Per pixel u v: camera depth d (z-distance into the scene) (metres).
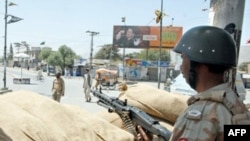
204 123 1.12
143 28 49.84
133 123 2.18
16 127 2.52
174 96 4.02
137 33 50.03
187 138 1.13
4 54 20.75
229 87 1.23
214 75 1.24
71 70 59.84
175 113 3.93
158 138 1.88
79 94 19.55
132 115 2.20
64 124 2.91
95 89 3.02
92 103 14.25
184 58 1.30
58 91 11.03
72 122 2.98
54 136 2.70
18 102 2.99
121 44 50.28
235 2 3.41
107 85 28.72
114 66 55.25
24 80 28.67
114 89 28.06
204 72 1.25
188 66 1.28
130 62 53.75
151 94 4.03
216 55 1.22
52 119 2.89
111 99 2.63
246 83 43.75
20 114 2.67
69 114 3.04
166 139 1.81
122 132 3.33
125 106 2.38
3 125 2.51
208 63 1.22
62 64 78.25
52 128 2.78
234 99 1.19
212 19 3.66
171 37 49.31
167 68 50.44
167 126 3.79
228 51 1.24
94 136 3.08
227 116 1.13
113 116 3.78
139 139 1.99
